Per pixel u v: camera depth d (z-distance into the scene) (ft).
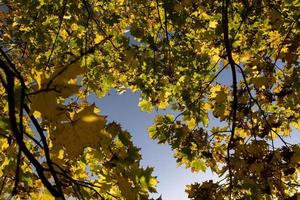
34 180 7.60
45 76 4.31
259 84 17.11
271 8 18.98
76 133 4.30
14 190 5.08
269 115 17.61
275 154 14.66
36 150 7.98
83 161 7.49
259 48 20.56
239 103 17.26
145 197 6.26
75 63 4.30
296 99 17.19
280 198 14.78
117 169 6.31
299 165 14.76
